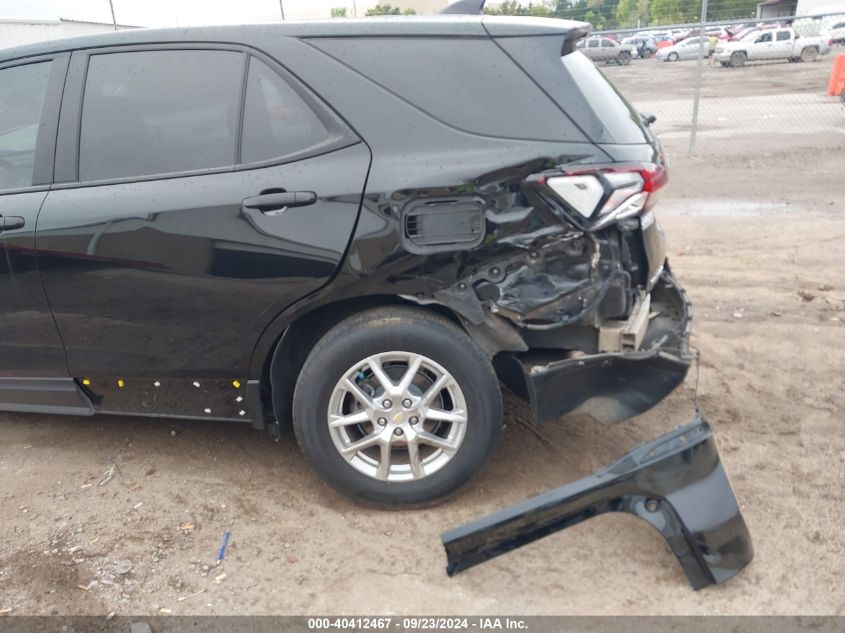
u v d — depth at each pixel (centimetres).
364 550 301
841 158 1102
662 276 360
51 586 285
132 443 385
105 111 331
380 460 314
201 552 303
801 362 453
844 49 2138
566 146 288
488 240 290
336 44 310
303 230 299
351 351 302
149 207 313
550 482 339
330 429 311
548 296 292
